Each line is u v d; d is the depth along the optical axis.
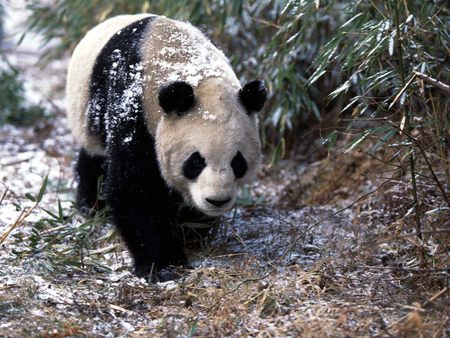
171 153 7.27
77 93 8.87
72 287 6.98
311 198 10.34
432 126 7.67
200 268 7.28
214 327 5.99
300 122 11.95
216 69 7.67
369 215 8.59
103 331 6.04
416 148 7.37
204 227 8.30
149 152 7.54
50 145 12.91
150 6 12.33
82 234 8.05
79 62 9.00
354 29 8.40
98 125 8.45
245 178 7.55
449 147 7.84
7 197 9.84
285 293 6.65
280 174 11.51
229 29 11.79
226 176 7.06
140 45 7.91
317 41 11.11
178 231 8.29
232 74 7.88
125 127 7.54
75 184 10.99
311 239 8.26
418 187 7.89
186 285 6.95
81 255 7.52
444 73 8.09
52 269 7.24
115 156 7.65
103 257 8.02
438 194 7.76
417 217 7.02
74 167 9.71
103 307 6.51
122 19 9.04
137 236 7.69
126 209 7.67
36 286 6.72
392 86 8.10
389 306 6.28
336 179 10.53
